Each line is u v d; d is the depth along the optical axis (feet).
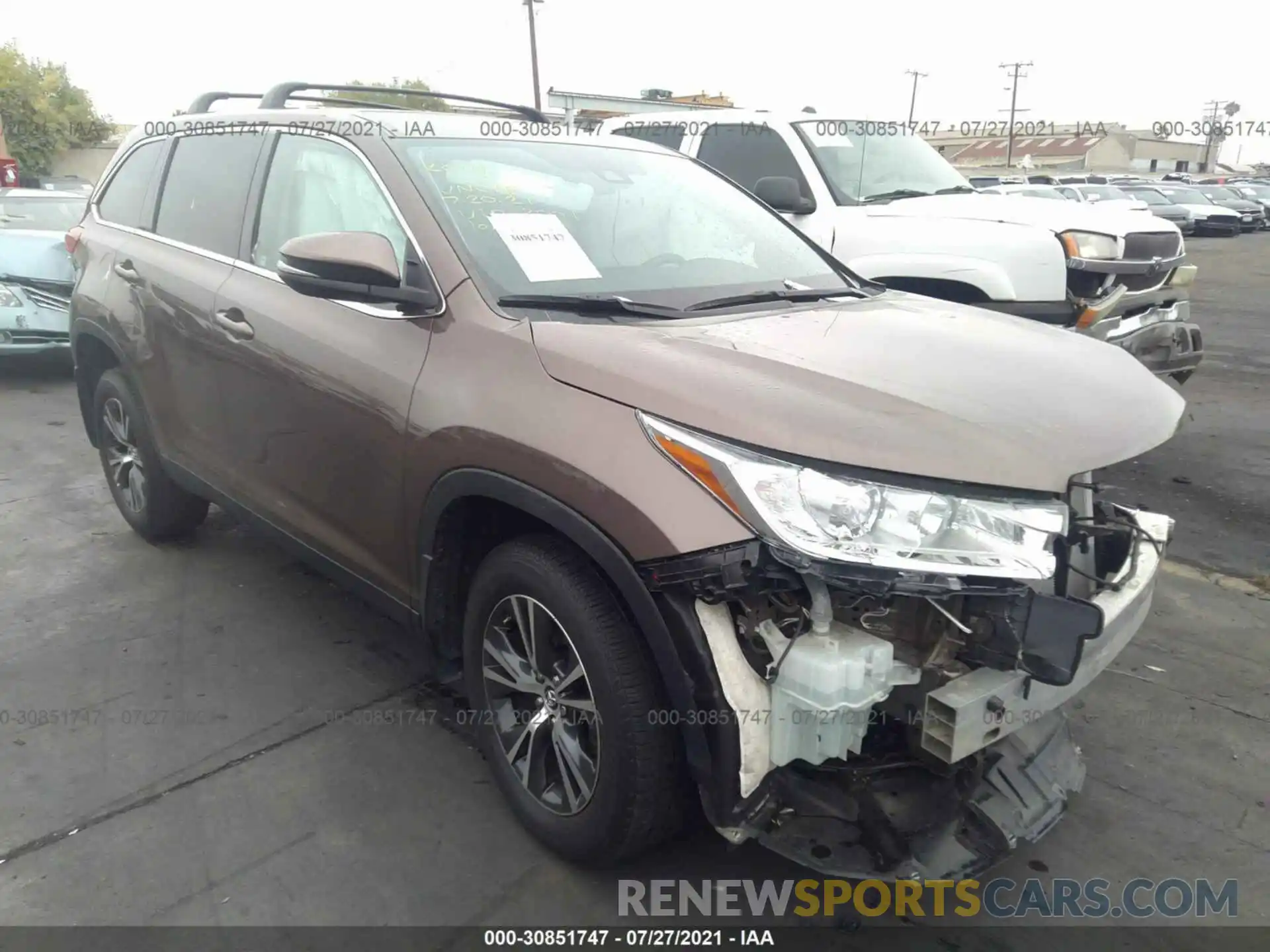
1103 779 9.57
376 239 8.41
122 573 13.69
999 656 6.53
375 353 8.90
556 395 7.31
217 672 11.10
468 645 8.69
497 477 7.52
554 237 9.34
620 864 7.90
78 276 14.39
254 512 11.22
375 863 8.13
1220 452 20.70
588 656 7.21
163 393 12.53
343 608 12.78
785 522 6.13
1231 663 11.89
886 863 6.91
